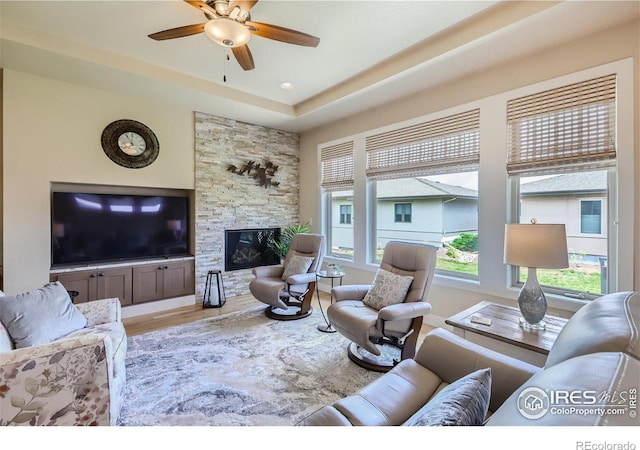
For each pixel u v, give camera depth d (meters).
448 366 1.44
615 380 0.63
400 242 2.91
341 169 4.61
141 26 2.45
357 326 2.25
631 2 1.97
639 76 2.13
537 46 2.50
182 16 2.33
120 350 1.82
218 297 4.16
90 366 1.35
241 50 2.30
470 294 3.09
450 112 3.21
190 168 4.12
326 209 5.03
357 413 1.14
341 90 3.64
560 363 0.85
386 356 2.57
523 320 1.89
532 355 1.59
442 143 3.33
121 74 3.04
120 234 3.67
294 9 2.22
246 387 2.08
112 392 1.44
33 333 1.72
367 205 4.19
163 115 3.88
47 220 3.15
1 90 2.97
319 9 2.23
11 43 2.46
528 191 2.77
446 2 2.16
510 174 2.80
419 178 3.66
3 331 1.64
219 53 2.88
